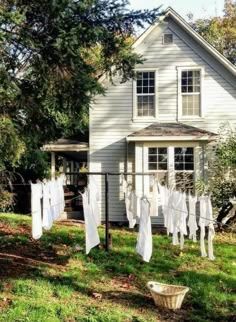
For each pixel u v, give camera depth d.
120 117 12.99
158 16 7.25
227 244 9.38
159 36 12.98
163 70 12.95
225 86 12.70
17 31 6.72
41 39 6.82
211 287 6.30
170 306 5.45
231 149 11.71
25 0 6.71
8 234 9.52
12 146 7.20
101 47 7.57
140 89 13.03
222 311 5.50
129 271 6.95
